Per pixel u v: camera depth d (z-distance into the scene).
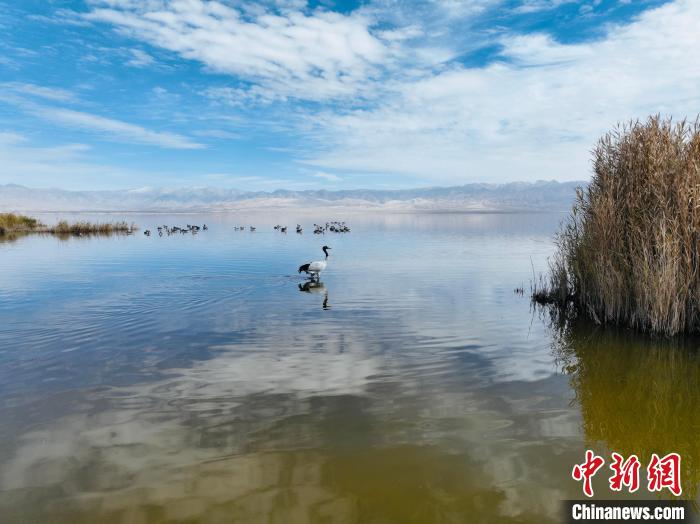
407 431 6.89
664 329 12.11
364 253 32.09
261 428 6.98
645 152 13.19
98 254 32.12
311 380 8.92
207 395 8.23
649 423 7.29
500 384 8.79
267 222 94.00
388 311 14.84
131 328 12.76
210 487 5.54
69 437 6.75
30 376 9.19
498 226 69.69
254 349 10.86
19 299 16.72
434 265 25.66
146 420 7.28
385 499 5.32
